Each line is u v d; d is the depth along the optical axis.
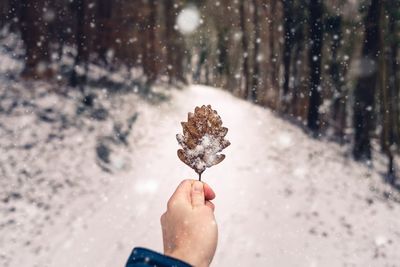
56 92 10.48
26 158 7.97
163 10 17.03
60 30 12.12
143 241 6.62
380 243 8.41
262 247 7.13
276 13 18.36
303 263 7.06
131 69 14.72
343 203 9.65
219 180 8.97
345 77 15.05
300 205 8.88
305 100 16.34
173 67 17.36
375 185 11.12
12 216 6.63
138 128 10.67
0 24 12.23
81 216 7.02
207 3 22.64
